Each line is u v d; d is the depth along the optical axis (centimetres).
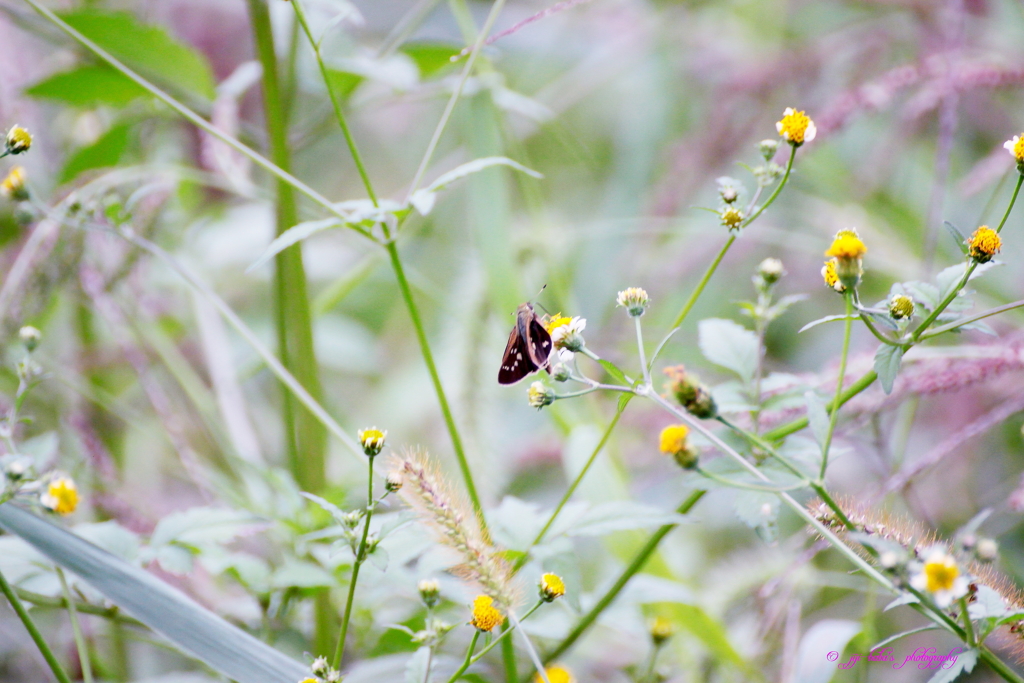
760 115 104
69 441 94
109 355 103
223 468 108
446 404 83
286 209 91
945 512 99
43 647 78
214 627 77
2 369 93
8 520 76
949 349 86
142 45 91
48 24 90
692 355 95
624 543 89
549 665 84
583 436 91
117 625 89
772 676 89
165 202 94
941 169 90
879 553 75
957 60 91
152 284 107
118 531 82
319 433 91
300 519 87
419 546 83
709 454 85
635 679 89
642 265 110
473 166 81
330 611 88
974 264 76
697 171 103
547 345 83
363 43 113
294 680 77
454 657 87
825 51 106
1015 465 102
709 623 87
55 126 109
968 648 75
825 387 85
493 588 78
